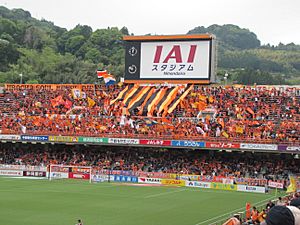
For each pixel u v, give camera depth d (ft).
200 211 192.34
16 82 626.23
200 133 288.71
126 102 321.93
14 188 251.80
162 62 321.11
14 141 317.22
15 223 161.68
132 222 167.53
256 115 294.25
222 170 282.15
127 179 291.79
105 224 163.32
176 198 228.43
